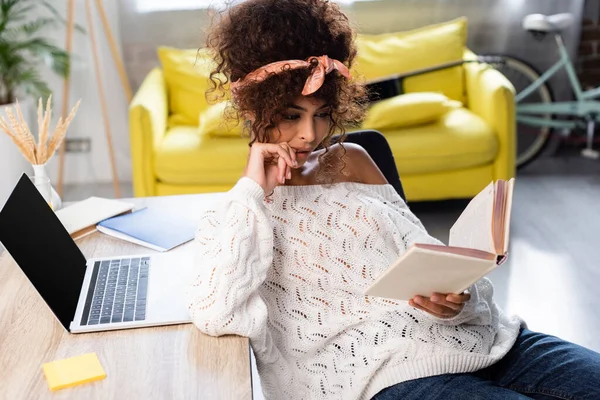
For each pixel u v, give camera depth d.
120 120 4.20
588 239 3.23
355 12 4.00
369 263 1.34
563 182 3.99
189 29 4.01
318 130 1.29
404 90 3.74
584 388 1.23
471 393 1.19
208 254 1.22
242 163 3.23
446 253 1.01
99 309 1.27
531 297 2.74
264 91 1.23
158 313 1.25
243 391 1.04
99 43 4.06
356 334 1.32
